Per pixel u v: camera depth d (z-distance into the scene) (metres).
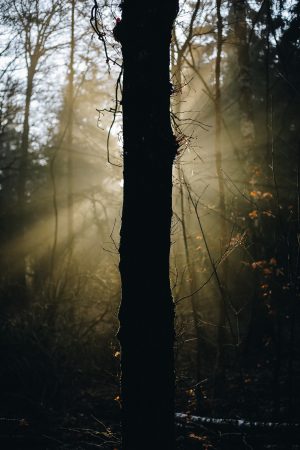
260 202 10.03
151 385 3.33
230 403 7.86
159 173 3.42
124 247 3.44
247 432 6.50
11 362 8.91
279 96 13.54
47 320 10.47
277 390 7.09
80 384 9.25
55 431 7.39
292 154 12.15
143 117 3.43
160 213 3.42
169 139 3.47
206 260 10.45
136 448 3.30
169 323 3.43
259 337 10.86
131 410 3.34
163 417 3.34
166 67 3.51
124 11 3.53
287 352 10.17
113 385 8.66
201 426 6.64
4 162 22.08
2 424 7.48
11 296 13.44
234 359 10.23
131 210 3.43
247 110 11.91
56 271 14.49
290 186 11.19
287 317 8.75
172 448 3.37
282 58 9.72
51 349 9.38
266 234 9.76
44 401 8.42
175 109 7.15
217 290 10.58
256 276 9.87
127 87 3.50
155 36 3.46
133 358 3.35
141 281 3.37
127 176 3.47
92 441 7.05
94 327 10.71
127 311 3.39
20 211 18.73
